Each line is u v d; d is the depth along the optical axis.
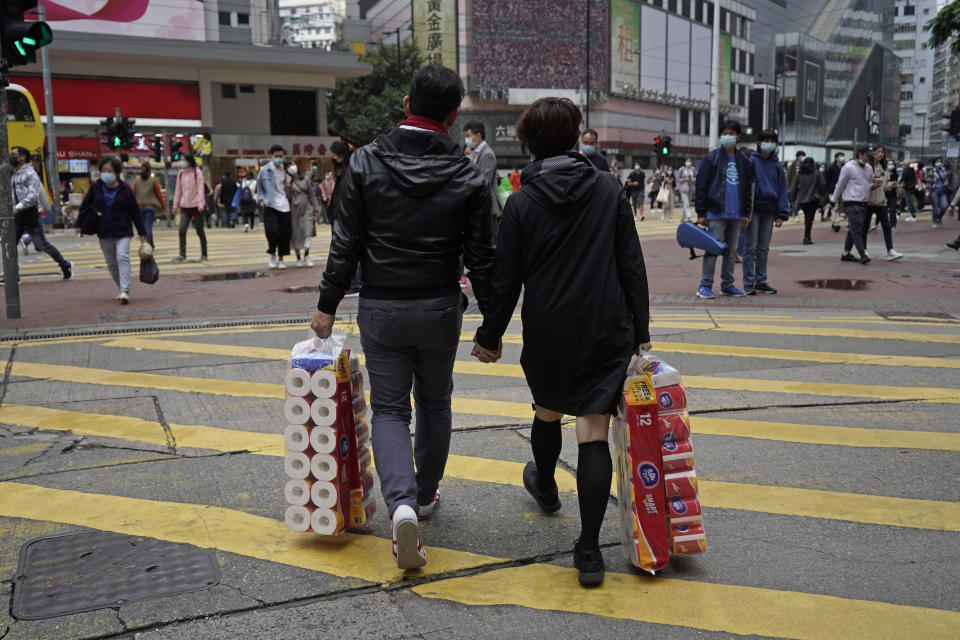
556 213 2.97
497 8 63.22
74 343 7.30
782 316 8.21
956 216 27.47
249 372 6.16
